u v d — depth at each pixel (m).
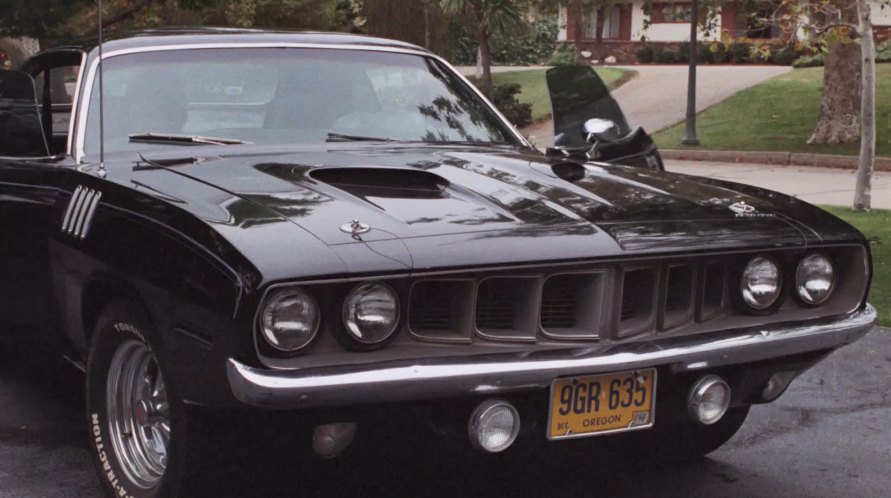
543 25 42.28
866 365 5.94
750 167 18.58
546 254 3.19
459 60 40.53
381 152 4.25
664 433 4.20
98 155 4.16
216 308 2.95
